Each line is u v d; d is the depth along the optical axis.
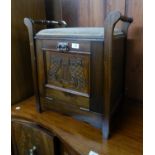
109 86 0.68
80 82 0.76
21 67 1.09
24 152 1.01
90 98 0.75
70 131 0.81
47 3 1.26
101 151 0.69
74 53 0.73
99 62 0.68
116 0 1.01
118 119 0.91
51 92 0.89
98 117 0.76
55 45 0.78
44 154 0.90
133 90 1.10
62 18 1.25
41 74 0.89
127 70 1.09
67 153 0.81
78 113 0.82
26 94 1.16
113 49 0.70
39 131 0.87
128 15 1.00
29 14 1.08
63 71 0.80
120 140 0.75
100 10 1.08
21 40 1.06
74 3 1.17
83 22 1.17
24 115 0.95
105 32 0.63
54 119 0.91
